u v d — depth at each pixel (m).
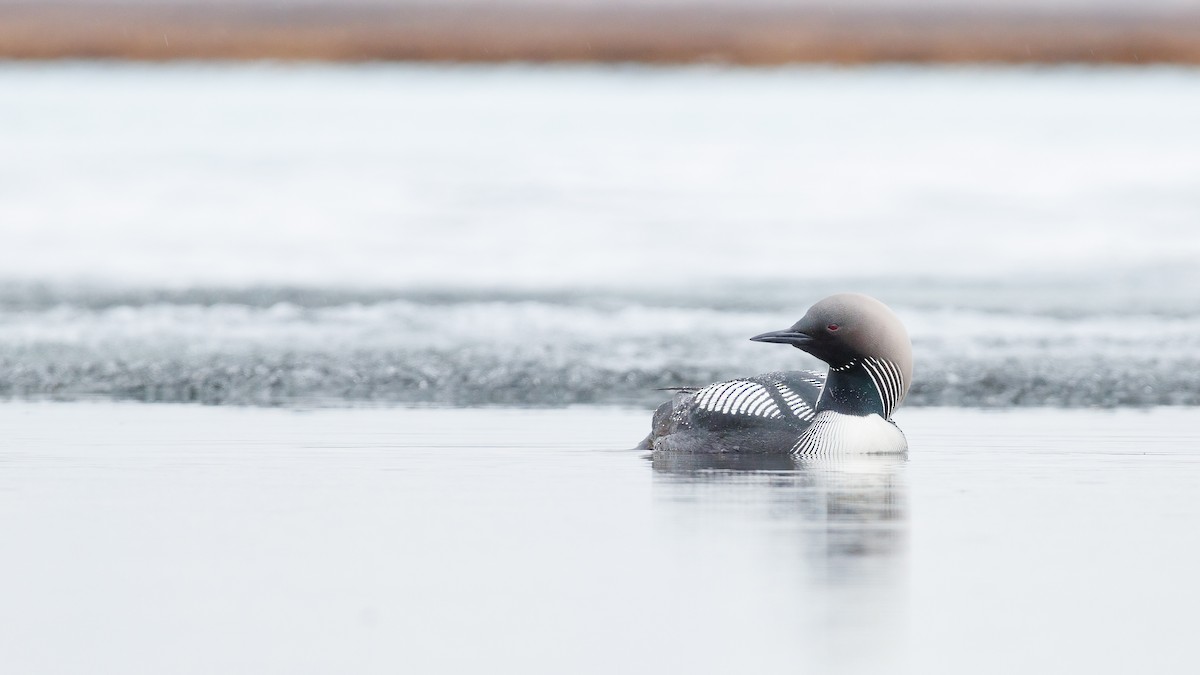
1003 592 7.50
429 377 16.31
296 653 6.59
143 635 6.81
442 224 26.75
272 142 37.41
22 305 20.02
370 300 20.42
